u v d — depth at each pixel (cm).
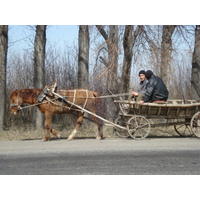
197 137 980
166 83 1255
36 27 1322
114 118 1267
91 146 838
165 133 1127
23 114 1584
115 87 1198
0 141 955
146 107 917
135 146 835
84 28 1326
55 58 1609
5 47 1267
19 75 1683
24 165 646
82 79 1327
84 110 936
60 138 1021
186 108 938
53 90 924
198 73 1202
